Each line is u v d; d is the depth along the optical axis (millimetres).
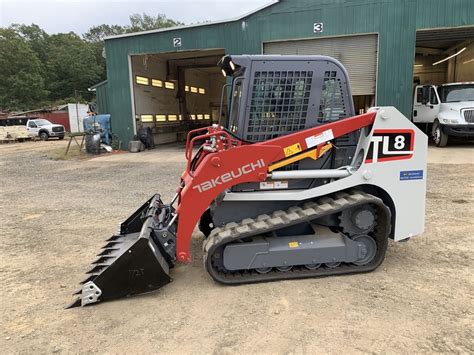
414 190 3949
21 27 80438
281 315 3154
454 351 2625
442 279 3719
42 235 5543
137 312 3305
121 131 17297
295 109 3865
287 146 3750
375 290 3527
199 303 3412
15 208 7184
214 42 15430
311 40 14469
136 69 17344
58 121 40750
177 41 15812
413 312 3133
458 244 4625
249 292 3572
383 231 3879
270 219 3770
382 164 3846
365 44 13938
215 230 3873
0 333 3057
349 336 2834
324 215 3758
